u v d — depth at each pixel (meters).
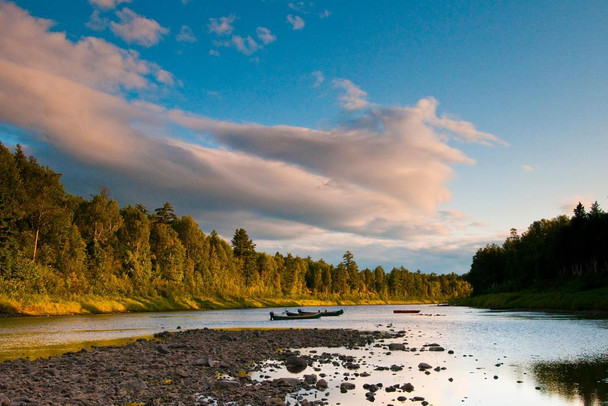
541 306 90.75
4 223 71.44
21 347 30.84
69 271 84.44
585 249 113.25
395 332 43.22
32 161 82.56
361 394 15.87
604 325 46.03
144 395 15.40
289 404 14.34
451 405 14.55
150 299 103.56
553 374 19.61
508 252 166.25
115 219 111.75
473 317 70.81
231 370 20.95
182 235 137.00
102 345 31.92
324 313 83.69
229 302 133.38
